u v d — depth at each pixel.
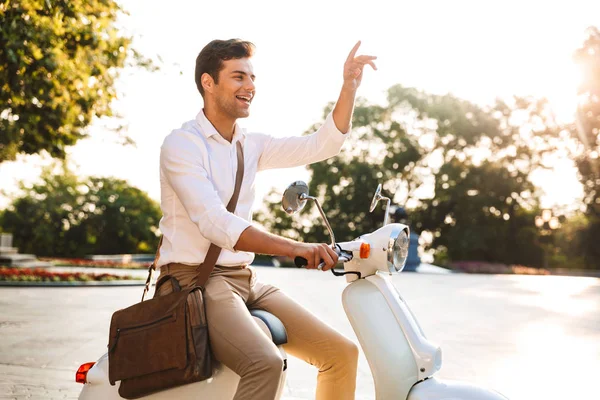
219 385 2.47
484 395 2.35
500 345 7.97
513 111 38.72
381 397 2.46
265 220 40.75
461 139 39.00
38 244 48.62
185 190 2.44
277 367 2.35
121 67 11.95
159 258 2.60
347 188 40.31
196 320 2.38
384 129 40.09
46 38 10.39
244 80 2.60
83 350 6.98
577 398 5.38
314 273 23.64
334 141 2.85
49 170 47.69
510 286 19.30
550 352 7.53
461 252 39.91
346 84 2.82
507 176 38.28
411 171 40.16
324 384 2.75
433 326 9.64
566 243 39.88
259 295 2.76
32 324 8.96
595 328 9.70
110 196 50.06
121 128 14.88
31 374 5.72
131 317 2.44
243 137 2.73
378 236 2.57
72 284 16.61
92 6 11.27
